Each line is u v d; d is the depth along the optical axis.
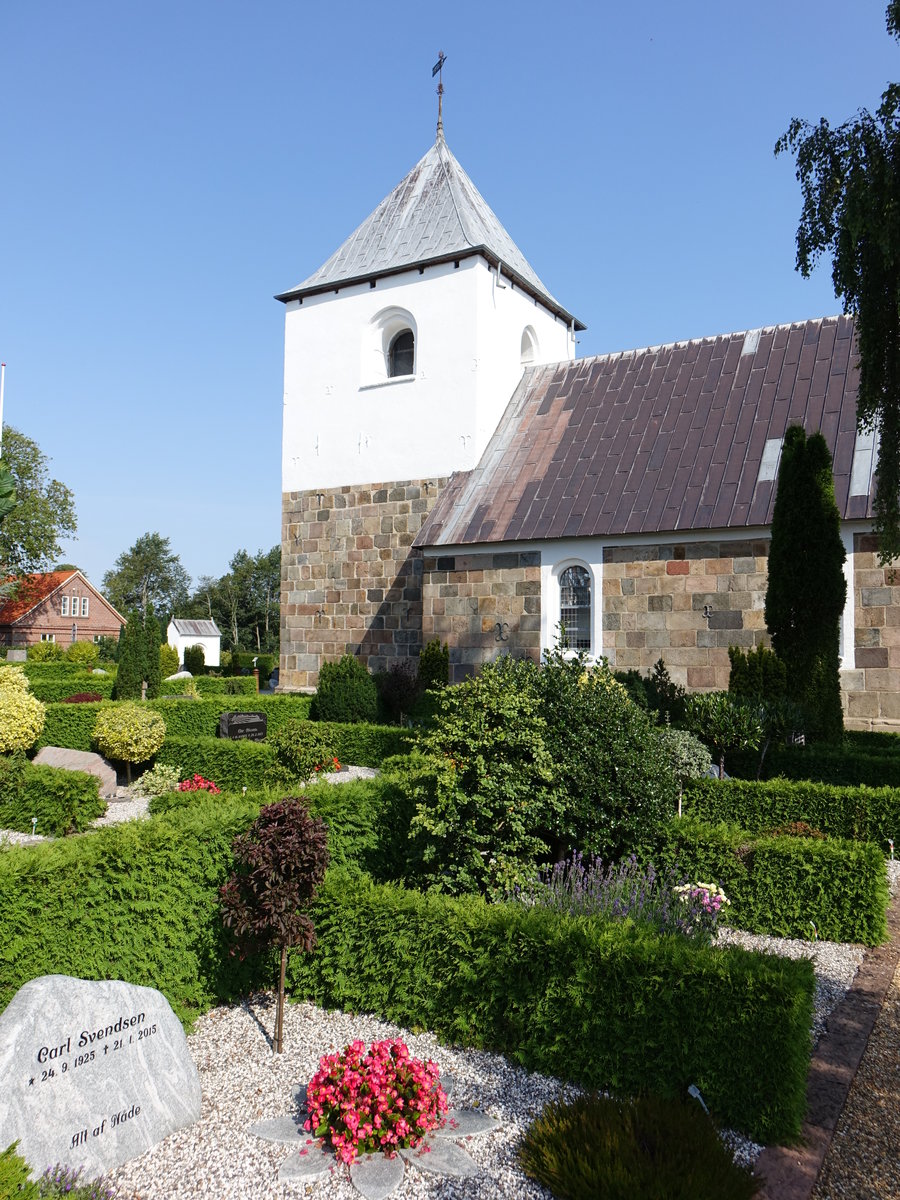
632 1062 4.93
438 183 23.23
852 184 9.51
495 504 18.45
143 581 102.44
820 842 7.73
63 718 16.58
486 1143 4.49
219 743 13.56
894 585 14.03
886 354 10.88
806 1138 4.50
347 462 22.31
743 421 17.11
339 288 22.73
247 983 6.41
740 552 15.40
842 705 14.17
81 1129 4.14
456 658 18.14
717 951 5.08
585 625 16.98
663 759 8.21
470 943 5.60
